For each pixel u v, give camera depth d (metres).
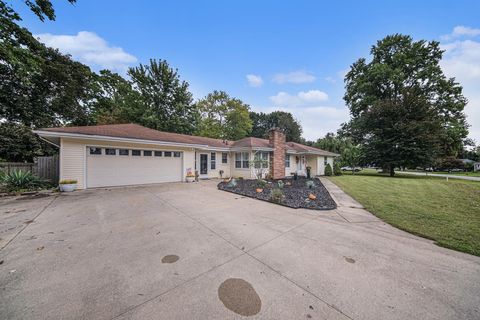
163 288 2.07
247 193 7.74
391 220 4.56
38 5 8.83
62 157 7.95
